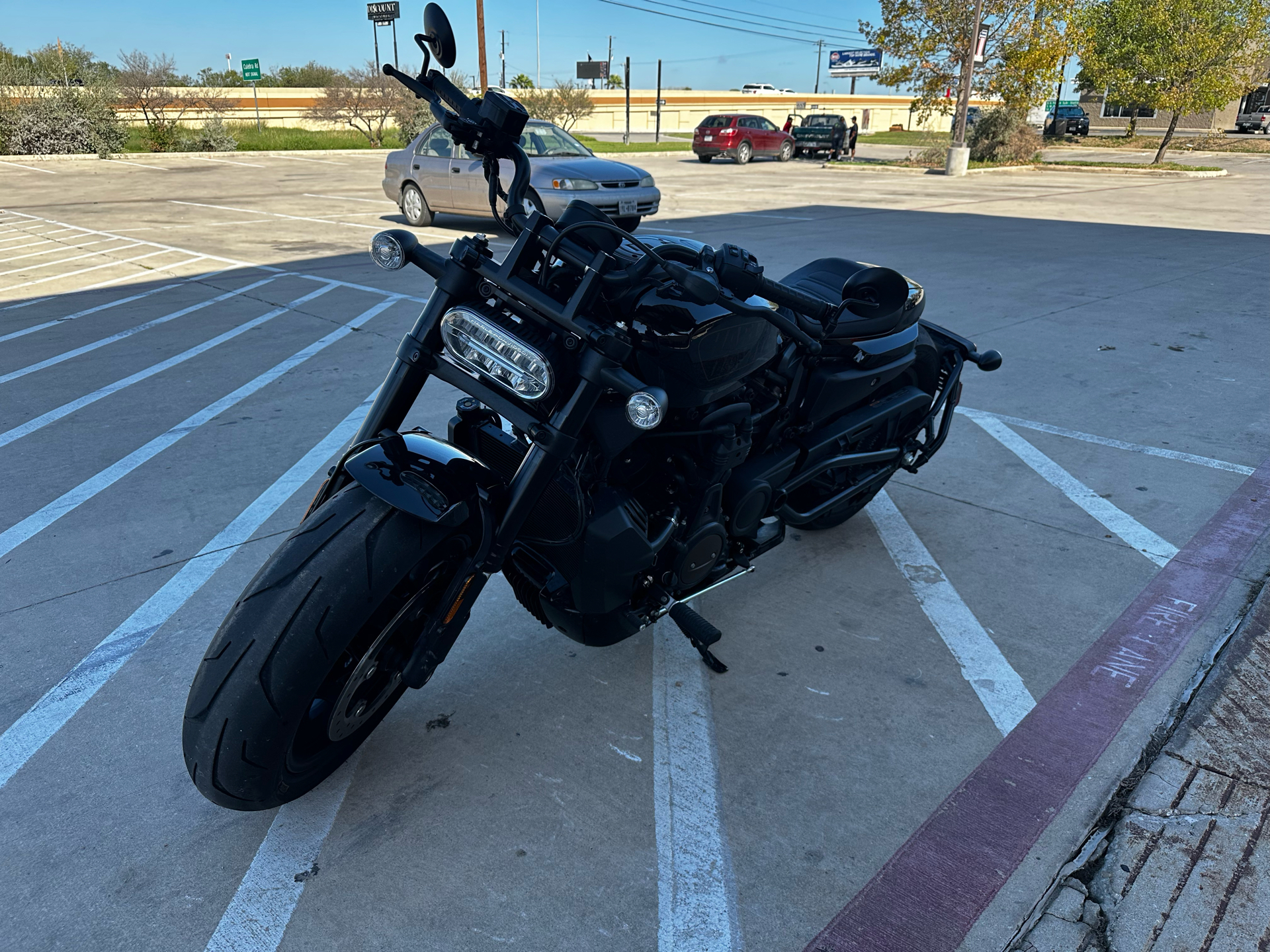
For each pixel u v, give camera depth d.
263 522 4.01
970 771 2.60
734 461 2.74
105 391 5.78
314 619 2.04
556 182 11.70
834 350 3.23
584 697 2.92
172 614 3.32
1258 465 4.69
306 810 2.43
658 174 25.03
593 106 41.97
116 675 2.97
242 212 14.71
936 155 27.16
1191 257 10.84
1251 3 26.91
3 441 4.96
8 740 2.67
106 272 9.74
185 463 4.66
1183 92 27.70
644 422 2.14
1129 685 2.97
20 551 3.76
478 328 2.18
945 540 3.98
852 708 2.88
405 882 2.21
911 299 3.55
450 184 12.55
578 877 2.22
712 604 3.50
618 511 2.44
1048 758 2.64
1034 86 27.53
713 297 2.10
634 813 2.43
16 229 12.76
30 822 2.37
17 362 6.44
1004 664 3.10
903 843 2.34
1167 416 5.41
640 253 2.38
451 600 2.26
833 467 3.36
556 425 2.20
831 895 2.18
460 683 2.99
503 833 2.36
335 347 6.77
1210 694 2.91
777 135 30.56
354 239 11.92
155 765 2.58
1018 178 24.14
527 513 2.29
